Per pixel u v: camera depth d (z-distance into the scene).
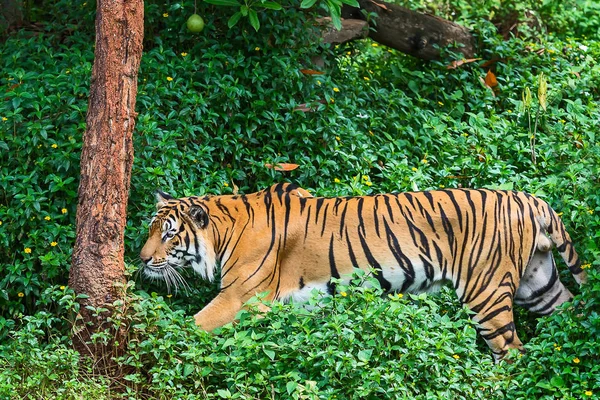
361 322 9.84
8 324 10.72
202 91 14.16
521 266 11.13
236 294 11.12
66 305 10.66
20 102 12.54
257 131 14.06
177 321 10.34
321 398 9.30
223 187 12.95
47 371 9.71
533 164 14.08
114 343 10.20
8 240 11.41
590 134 13.86
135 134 12.61
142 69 13.79
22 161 12.08
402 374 9.58
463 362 10.07
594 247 10.59
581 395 9.62
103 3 10.45
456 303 11.78
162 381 9.73
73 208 11.89
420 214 11.16
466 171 14.01
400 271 11.12
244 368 9.84
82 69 13.38
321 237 11.17
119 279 10.56
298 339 9.77
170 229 11.23
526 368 10.17
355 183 12.86
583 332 10.19
